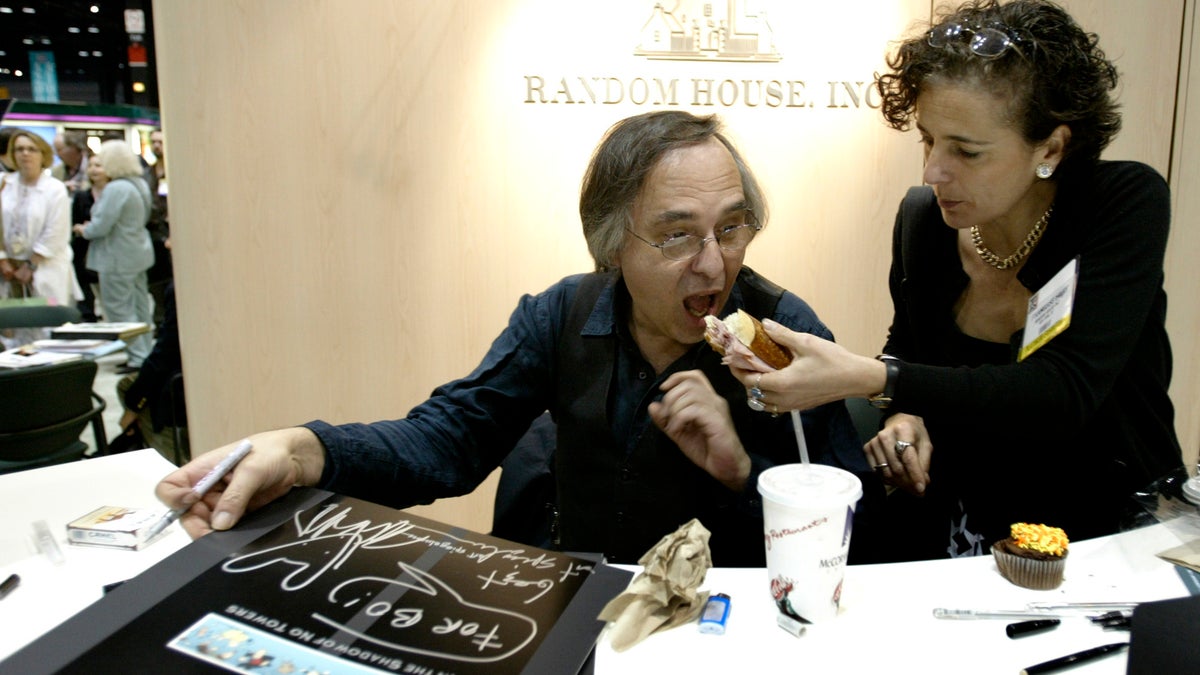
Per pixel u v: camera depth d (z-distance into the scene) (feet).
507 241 8.16
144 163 14.96
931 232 4.34
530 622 2.40
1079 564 3.01
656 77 7.87
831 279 8.33
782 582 2.56
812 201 8.16
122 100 15.80
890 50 7.86
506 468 4.72
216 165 7.89
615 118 7.93
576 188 8.06
